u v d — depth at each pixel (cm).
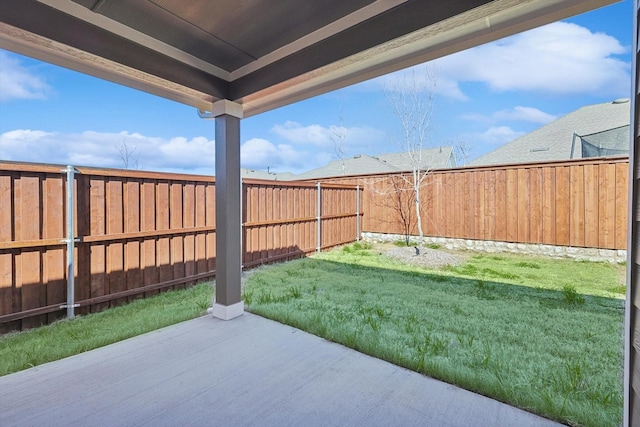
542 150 1209
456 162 1605
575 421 192
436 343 291
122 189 435
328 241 855
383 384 232
